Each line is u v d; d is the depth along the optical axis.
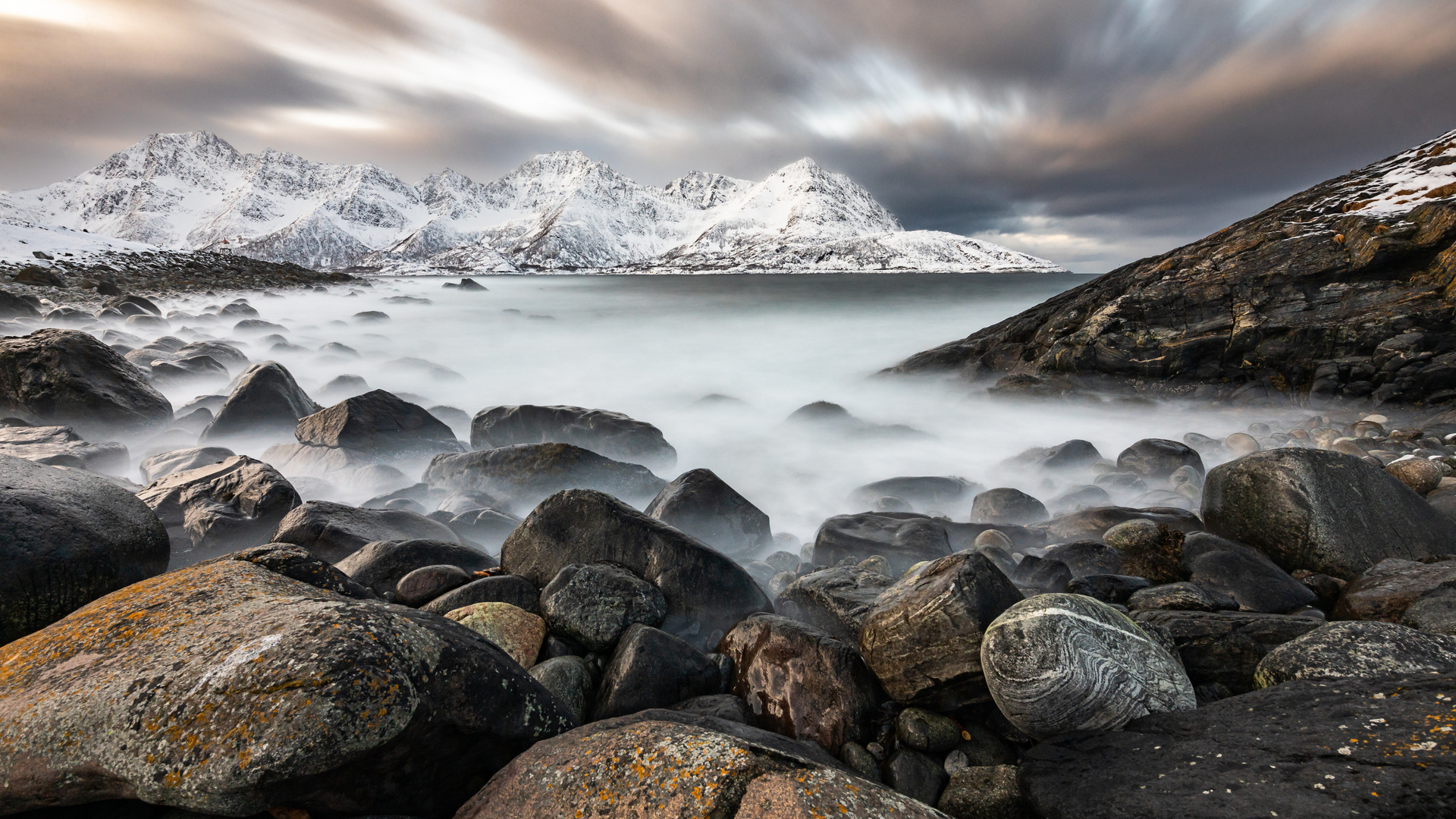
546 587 4.95
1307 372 16.03
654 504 8.53
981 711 3.84
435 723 2.81
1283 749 2.76
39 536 4.26
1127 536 6.08
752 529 8.34
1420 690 2.90
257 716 2.52
